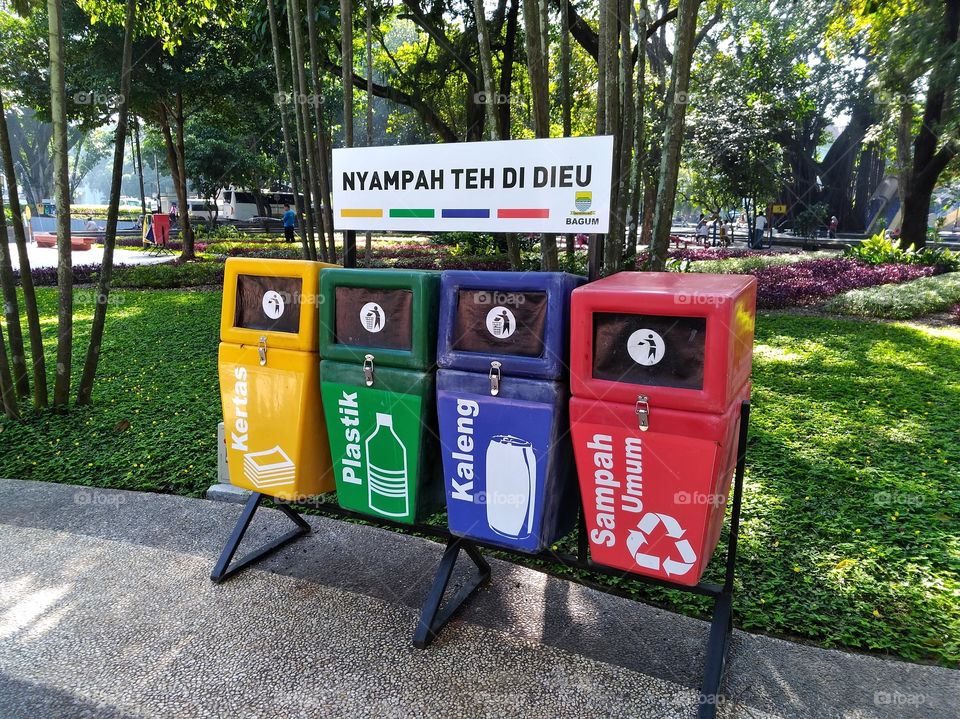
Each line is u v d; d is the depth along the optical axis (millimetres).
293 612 2836
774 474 4277
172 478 4328
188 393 6219
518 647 2578
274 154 34188
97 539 3502
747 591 3020
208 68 15664
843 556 3283
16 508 3891
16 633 2691
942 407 5629
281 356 2881
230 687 2375
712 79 23359
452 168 2896
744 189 24438
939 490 4008
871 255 17797
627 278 2453
